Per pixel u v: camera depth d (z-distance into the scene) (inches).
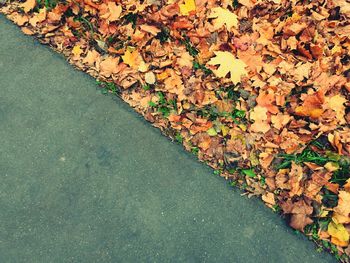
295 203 37.0
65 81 45.6
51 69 46.4
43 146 41.4
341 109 41.6
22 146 41.4
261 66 44.7
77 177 39.6
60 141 41.7
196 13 48.1
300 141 40.1
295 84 43.3
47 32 48.6
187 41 46.4
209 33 46.5
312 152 39.6
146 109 43.2
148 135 41.9
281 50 45.9
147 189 38.9
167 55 45.8
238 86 43.5
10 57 47.4
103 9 48.0
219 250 35.9
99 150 41.1
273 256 35.6
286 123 41.2
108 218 37.4
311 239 36.1
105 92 44.6
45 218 37.4
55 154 40.9
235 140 40.7
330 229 35.8
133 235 36.6
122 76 44.8
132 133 42.1
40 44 48.3
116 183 39.2
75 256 35.6
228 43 45.6
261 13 48.6
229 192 38.8
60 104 44.0
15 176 39.7
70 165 40.3
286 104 42.5
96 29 47.9
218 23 46.9
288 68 44.3
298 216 36.5
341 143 39.4
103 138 41.8
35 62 47.0
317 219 36.5
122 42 46.6
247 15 48.4
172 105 43.0
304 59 45.1
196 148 40.9
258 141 40.6
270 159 39.4
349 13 47.1
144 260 35.4
